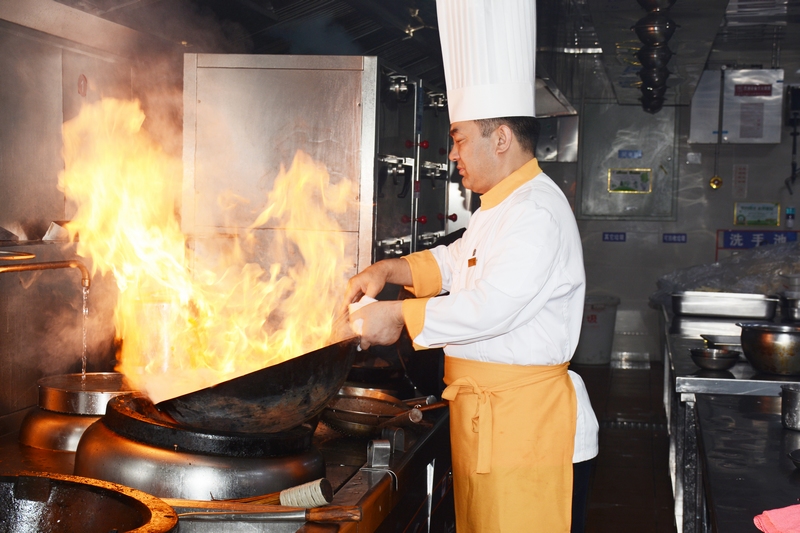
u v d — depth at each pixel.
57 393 1.82
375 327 1.70
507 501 1.75
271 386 1.44
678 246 7.56
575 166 7.54
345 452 1.88
